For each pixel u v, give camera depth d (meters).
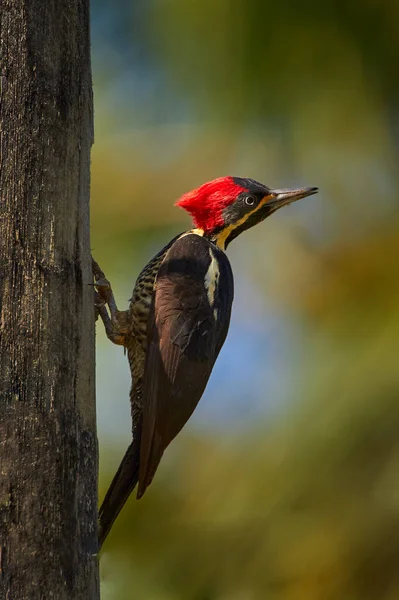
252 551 11.12
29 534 6.83
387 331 11.09
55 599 6.80
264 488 11.22
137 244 11.88
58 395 7.17
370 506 10.88
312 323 11.66
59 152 7.57
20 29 7.62
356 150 12.00
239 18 11.74
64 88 7.71
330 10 11.70
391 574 10.80
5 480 6.87
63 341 7.29
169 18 11.92
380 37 11.73
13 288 7.21
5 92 7.49
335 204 12.00
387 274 11.45
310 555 10.97
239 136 12.04
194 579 11.15
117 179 11.86
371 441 10.91
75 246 7.55
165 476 11.61
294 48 11.77
